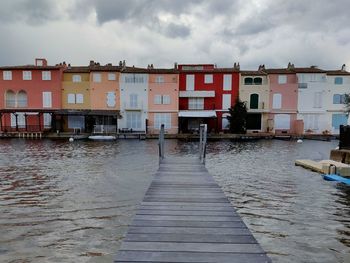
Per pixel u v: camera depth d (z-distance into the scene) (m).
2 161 23.78
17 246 8.54
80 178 17.30
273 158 26.48
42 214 11.06
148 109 51.06
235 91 51.44
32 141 41.50
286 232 9.68
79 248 8.43
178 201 8.62
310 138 46.66
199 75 51.56
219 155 28.16
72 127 50.78
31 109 49.62
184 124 52.69
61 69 50.44
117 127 50.84
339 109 51.47
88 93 50.84
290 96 51.53
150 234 6.09
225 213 7.51
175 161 16.28
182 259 5.04
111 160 24.36
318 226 10.19
